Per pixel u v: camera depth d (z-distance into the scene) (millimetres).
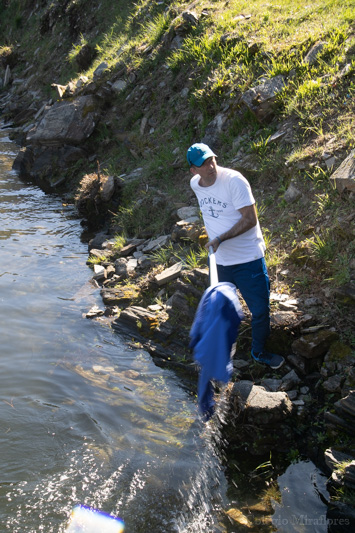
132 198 7555
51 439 3822
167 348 4840
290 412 3773
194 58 8867
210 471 3541
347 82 6332
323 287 4621
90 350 4902
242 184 3648
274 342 4395
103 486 3432
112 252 6605
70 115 9906
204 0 10523
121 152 9102
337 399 3873
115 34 12836
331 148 5637
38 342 5000
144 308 5398
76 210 8492
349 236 4746
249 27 8539
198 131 7863
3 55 17969
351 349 4102
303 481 3443
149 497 3354
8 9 21000
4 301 5699
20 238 7383
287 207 5629
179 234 6191
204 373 3119
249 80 7414
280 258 5105
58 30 16578
